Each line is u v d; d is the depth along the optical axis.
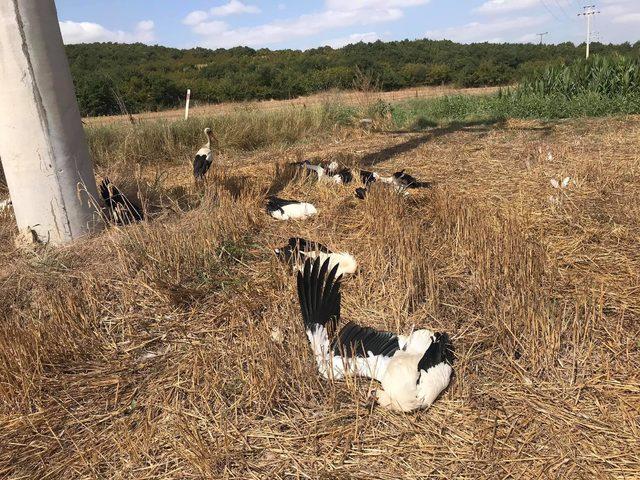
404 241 5.09
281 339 3.86
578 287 4.38
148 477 2.87
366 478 2.78
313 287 3.62
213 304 4.55
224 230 5.82
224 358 3.77
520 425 3.04
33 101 5.35
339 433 3.08
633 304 4.08
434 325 4.04
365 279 4.78
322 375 3.45
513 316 3.82
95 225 5.94
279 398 3.33
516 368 3.49
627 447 2.83
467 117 15.57
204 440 3.08
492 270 4.52
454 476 2.76
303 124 13.79
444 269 4.90
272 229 6.22
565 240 5.32
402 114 15.73
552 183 6.92
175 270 4.99
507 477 2.73
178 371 3.69
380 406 3.26
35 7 5.25
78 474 2.93
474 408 3.20
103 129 12.08
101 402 3.49
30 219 5.66
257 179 8.52
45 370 3.78
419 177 8.23
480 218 5.64
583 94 15.79
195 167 8.21
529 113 14.84
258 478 2.82
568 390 3.28
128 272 4.98
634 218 5.70
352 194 7.23
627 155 8.61
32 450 3.12
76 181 5.74
